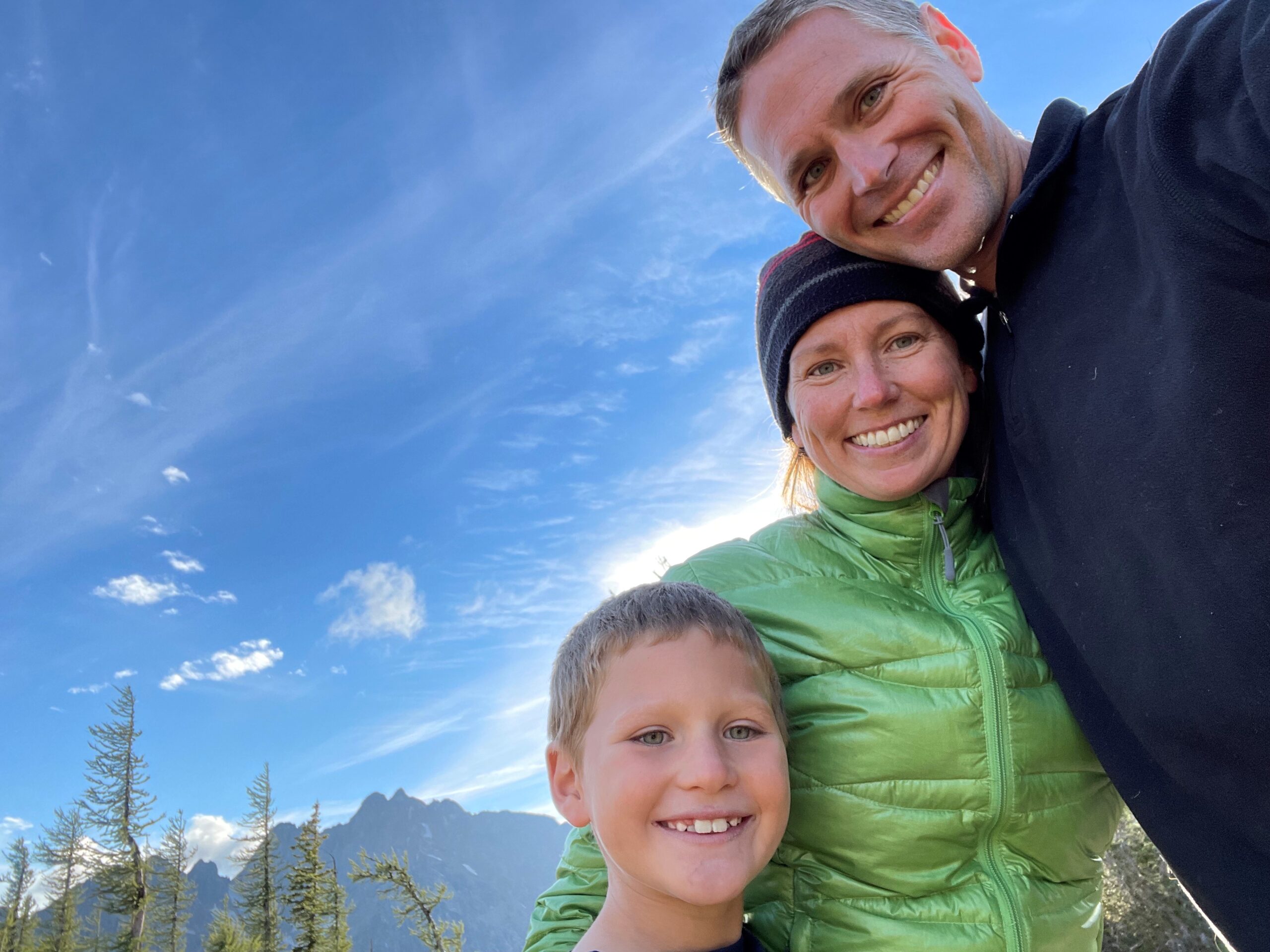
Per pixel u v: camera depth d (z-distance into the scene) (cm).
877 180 59
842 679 64
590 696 60
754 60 63
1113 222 53
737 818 55
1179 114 48
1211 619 46
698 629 60
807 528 74
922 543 68
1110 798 65
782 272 71
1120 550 51
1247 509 44
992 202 61
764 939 65
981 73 66
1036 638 63
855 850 62
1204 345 46
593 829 60
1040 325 56
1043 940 59
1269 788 45
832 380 67
